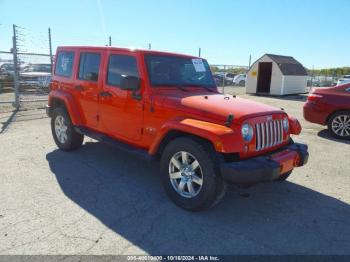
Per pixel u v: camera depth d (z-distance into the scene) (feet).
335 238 11.21
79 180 15.49
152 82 14.43
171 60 15.76
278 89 68.33
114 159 18.72
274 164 11.88
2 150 19.86
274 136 13.24
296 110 45.32
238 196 14.37
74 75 18.57
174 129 12.80
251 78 71.92
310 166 18.81
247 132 11.92
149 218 12.11
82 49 18.16
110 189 14.61
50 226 11.25
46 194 13.82
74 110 18.40
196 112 12.57
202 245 10.50
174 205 13.20
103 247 10.16
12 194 13.66
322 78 104.32
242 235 11.18
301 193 14.94
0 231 10.79
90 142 22.08
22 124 27.99
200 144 12.10
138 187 14.93
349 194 14.98
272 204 13.70
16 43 35.73
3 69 48.44
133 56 14.94
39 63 39.04
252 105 13.53
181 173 12.84
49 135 24.09
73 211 12.42
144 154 14.37
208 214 12.60
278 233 11.40
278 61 69.62
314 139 26.00
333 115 26.45
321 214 12.94
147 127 14.43
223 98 14.33
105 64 16.40
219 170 11.91
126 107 15.25
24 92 43.39
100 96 16.71
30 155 19.02
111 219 11.93
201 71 17.16
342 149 22.97
